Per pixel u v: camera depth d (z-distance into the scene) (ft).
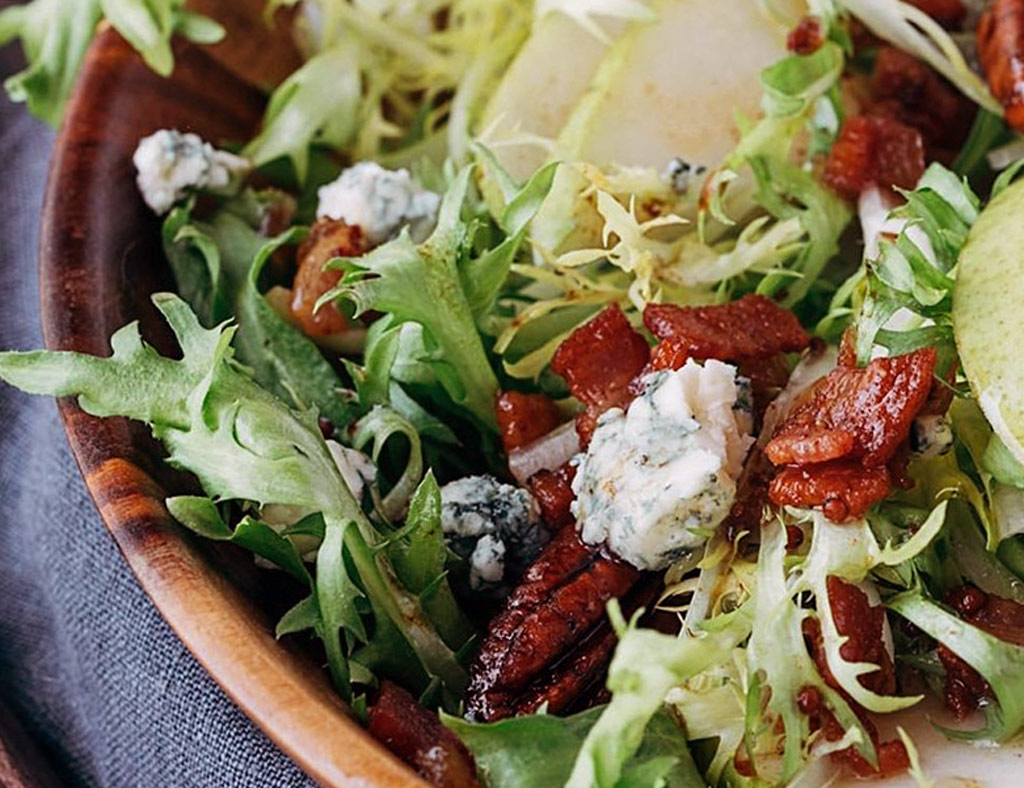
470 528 1.11
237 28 1.37
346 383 1.23
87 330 1.15
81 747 1.26
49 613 1.31
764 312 1.15
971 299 1.08
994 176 1.28
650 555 1.07
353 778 0.94
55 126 1.42
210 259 1.23
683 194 1.24
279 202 1.31
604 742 0.95
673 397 1.07
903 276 1.09
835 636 1.02
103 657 1.22
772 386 1.14
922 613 1.03
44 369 1.08
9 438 1.36
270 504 1.09
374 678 1.05
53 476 1.28
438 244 1.16
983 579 1.08
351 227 1.24
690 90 1.25
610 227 1.17
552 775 0.99
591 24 1.26
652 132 1.25
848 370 1.08
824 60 1.25
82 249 1.20
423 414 1.18
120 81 1.29
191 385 1.08
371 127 1.37
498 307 1.22
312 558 1.10
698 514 1.06
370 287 1.13
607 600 1.07
